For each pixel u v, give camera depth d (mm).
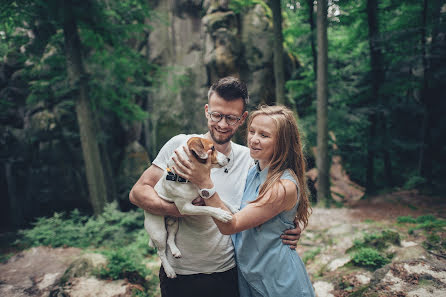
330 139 10930
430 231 4516
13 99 9766
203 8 11359
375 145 10039
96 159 7977
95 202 7988
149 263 5168
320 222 6664
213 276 1895
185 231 1868
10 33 8367
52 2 6633
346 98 9898
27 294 4148
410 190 9219
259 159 1847
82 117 7762
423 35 8828
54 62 8133
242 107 1875
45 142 9414
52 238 6582
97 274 4066
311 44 10031
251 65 10766
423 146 9648
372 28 9336
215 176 1959
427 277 3172
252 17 11000
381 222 6129
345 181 13445
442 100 10289
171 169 1661
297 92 11430
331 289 3643
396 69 9234
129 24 8133
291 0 9883
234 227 1583
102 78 8914
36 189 9523
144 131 11812
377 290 3188
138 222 7426
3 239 7219
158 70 10414
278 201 1665
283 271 1758
